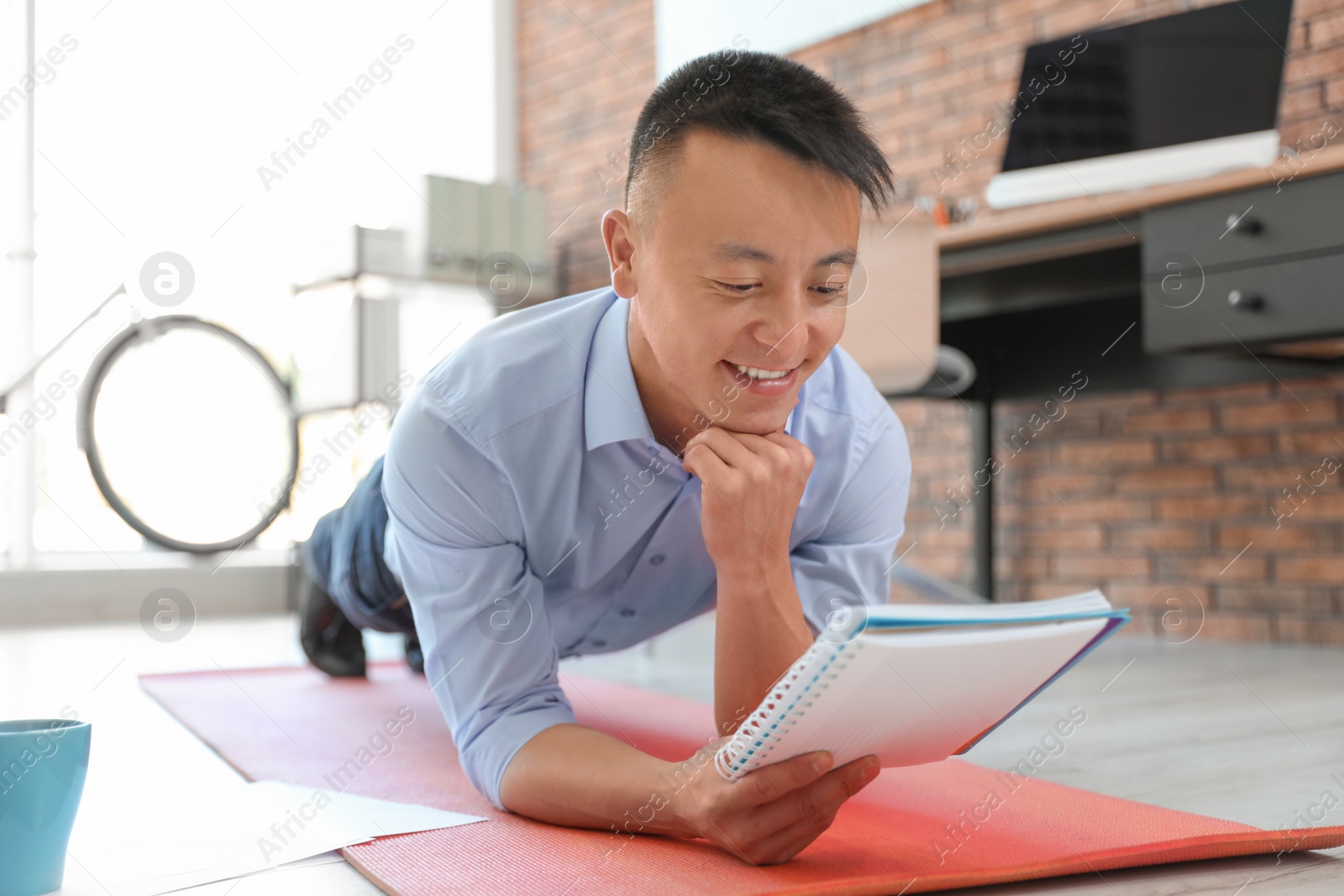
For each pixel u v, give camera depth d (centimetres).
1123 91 272
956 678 73
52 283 342
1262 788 118
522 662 104
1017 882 83
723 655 95
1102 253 238
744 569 93
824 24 373
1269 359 238
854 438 114
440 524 104
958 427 343
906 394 303
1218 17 258
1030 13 321
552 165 471
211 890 81
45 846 80
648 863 83
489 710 104
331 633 214
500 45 482
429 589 108
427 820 99
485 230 407
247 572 380
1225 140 253
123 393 349
